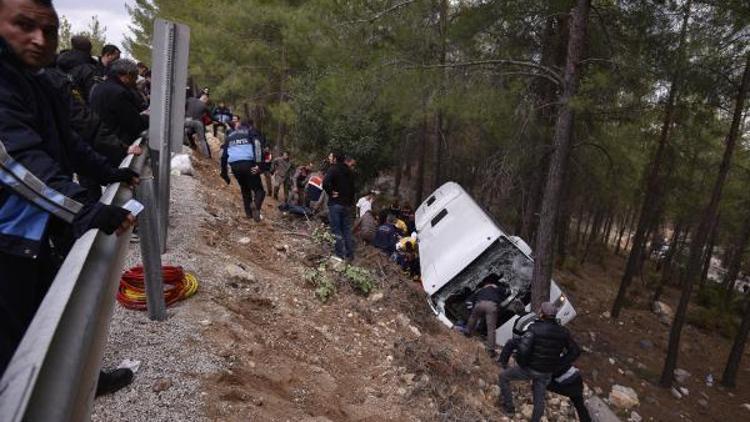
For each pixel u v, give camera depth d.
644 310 19.39
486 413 5.27
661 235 33.16
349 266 6.88
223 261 5.41
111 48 5.60
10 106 1.38
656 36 9.24
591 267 26.12
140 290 3.90
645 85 9.17
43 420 0.89
